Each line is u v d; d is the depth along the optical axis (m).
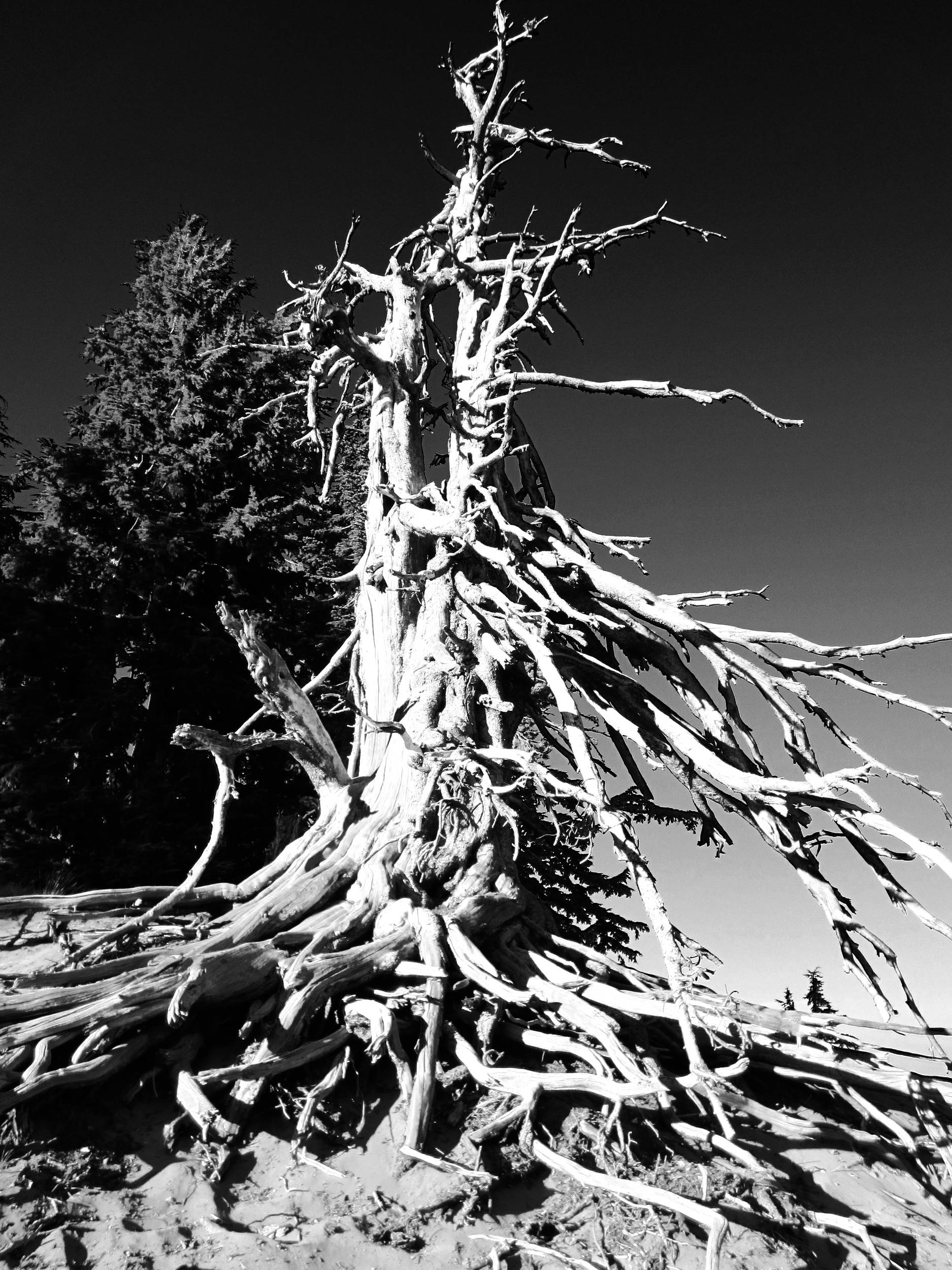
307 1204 5.79
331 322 12.20
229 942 7.97
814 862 10.09
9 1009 6.63
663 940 7.68
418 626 11.58
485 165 15.35
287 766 17.25
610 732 11.49
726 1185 6.46
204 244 23.14
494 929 8.91
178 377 20.16
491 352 13.05
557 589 12.02
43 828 14.36
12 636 15.66
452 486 11.79
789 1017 8.68
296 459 20.19
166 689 16.94
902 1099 8.36
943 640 8.90
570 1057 7.75
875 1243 6.36
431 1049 7.14
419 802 9.67
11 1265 4.87
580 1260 5.41
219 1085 6.61
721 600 10.24
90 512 18.45
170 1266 5.01
